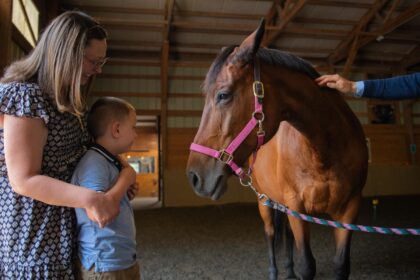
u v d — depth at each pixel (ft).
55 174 2.42
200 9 19.25
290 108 3.79
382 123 26.14
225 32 21.27
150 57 22.54
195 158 3.43
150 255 9.04
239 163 3.42
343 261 4.42
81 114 2.43
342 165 4.26
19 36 10.55
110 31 20.24
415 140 26.43
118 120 2.78
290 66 3.87
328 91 4.26
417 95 3.59
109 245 2.47
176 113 23.08
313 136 4.02
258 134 3.44
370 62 25.90
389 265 7.70
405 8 20.59
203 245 10.05
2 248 2.30
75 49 2.30
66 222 2.42
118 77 22.36
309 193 4.44
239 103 3.37
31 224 2.29
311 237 10.64
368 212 16.05
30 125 2.16
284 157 4.64
